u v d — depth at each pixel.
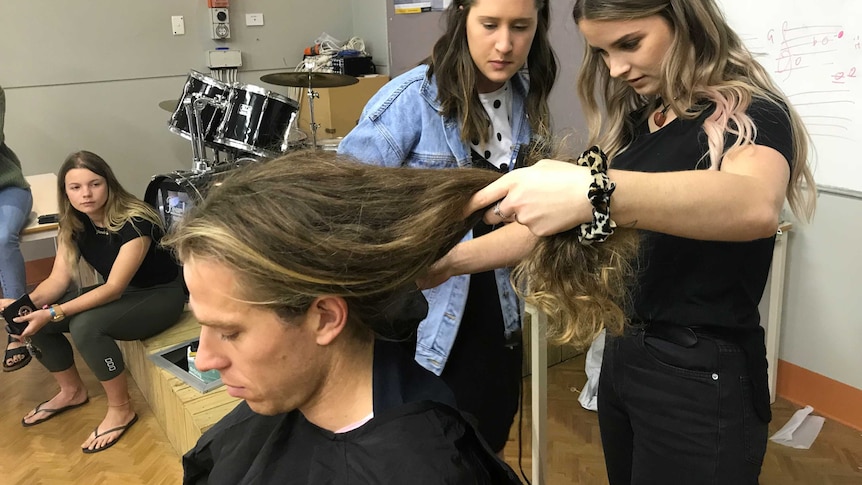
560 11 2.78
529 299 0.72
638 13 0.96
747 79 0.98
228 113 3.34
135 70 4.15
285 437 0.76
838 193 2.20
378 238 0.64
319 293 0.63
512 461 2.19
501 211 0.68
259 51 4.54
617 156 1.16
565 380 2.71
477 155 1.36
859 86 2.05
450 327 1.31
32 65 3.84
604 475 2.13
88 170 2.38
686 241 1.01
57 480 2.21
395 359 0.74
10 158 3.10
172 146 4.37
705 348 1.05
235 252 0.60
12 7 3.73
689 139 1.02
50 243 3.93
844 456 2.18
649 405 1.12
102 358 2.37
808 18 2.13
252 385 0.67
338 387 0.71
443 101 1.28
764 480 2.09
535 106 1.44
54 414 2.60
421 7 3.79
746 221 0.73
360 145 1.26
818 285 2.34
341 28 4.80
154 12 4.14
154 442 2.40
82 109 4.04
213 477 0.84
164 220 2.78
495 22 1.19
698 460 1.08
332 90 4.04
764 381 1.09
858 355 2.28
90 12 3.94
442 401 0.73
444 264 0.98
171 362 2.37
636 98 1.20
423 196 0.67
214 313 0.64
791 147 0.91
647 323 1.10
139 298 2.50
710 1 0.98
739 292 1.04
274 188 0.63
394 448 0.67
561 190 0.64
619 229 0.69
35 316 2.34
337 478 0.69
